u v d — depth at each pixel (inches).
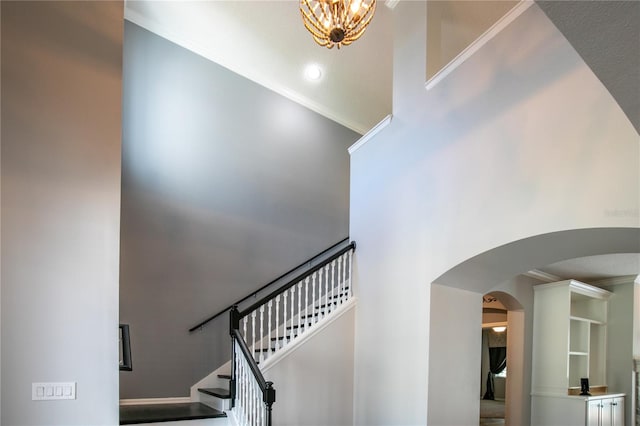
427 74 168.2
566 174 108.0
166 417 148.9
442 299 154.0
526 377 232.7
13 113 114.2
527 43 123.1
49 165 116.4
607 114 100.3
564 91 110.9
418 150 165.5
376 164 191.8
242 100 241.1
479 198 134.2
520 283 235.3
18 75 115.6
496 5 184.4
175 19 217.3
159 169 208.4
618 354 251.4
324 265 191.3
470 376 157.6
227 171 229.5
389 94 257.0
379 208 186.1
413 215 164.1
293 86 257.3
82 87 122.0
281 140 252.1
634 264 220.4
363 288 190.7
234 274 222.5
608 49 45.3
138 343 191.5
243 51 235.6
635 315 250.5
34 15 119.1
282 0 205.8
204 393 188.7
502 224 124.7
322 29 131.5
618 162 97.0
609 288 261.9
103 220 119.6
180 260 207.8
